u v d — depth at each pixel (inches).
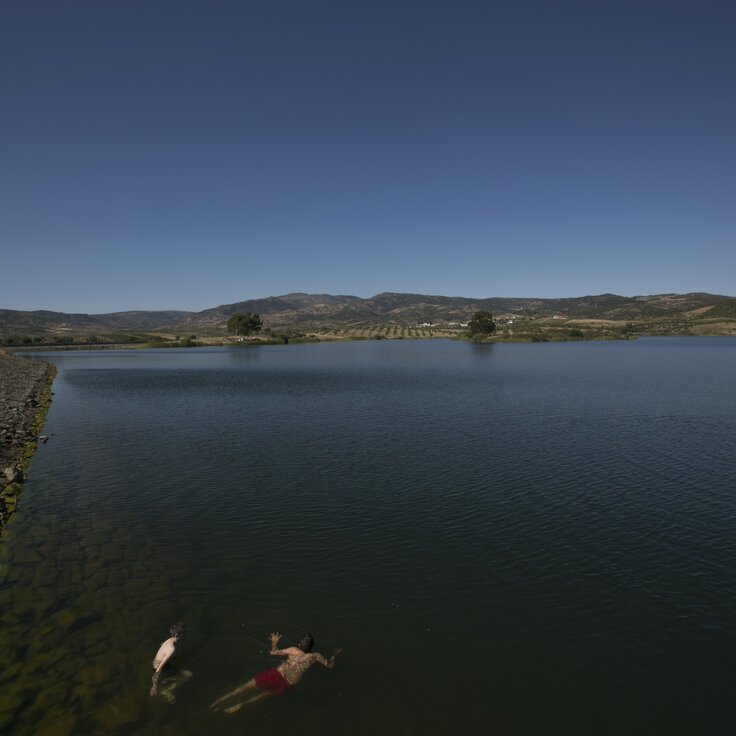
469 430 1588.3
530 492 1011.9
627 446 1371.8
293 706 459.5
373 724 440.8
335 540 800.9
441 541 795.4
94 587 660.1
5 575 691.4
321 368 4183.1
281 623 584.7
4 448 1376.7
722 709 463.2
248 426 1694.1
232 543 792.9
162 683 486.3
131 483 1088.2
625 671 510.0
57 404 2282.2
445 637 561.0
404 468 1176.2
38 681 487.8
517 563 725.9
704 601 631.2
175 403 2261.3
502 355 5698.8
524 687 487.8
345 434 1542.8
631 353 5900.6
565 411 1935.3
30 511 933.2
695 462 1215.6
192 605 620.1
